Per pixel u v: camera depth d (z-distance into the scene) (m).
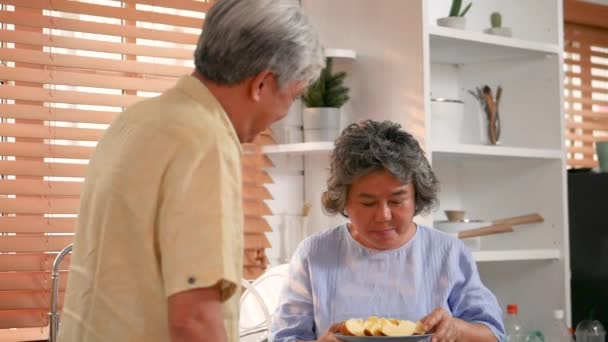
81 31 2.78
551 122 3.10
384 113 2.83
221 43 1.34
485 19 3.28
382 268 2.05
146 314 1.33
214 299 1.28
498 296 3.23
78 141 2.88
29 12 2.74
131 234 1.32
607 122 4.43
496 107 3.06
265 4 1.35
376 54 2.86
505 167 3.20
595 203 3.46
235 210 1.32
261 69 1.36
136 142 1.33
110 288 1.34
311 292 2.08
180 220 1.28
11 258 2.67
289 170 3.14
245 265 3.03
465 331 1.95
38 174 2.71
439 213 3.23
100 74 2.88
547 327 3.03
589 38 4.32
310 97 2.88
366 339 1.78
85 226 1.41
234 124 1.41
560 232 3.06
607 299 3.41
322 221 3.09
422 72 2.70
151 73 2.88
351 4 2.96
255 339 2.43
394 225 1.99
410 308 2.03
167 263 1.28
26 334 2.72
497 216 3.22
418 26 2.71
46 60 2.72
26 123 2.79
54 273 2.36
